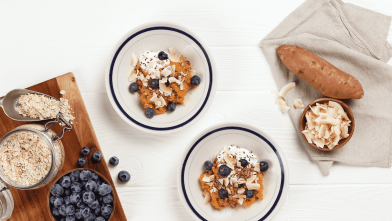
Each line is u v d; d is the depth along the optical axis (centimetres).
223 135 78
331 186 82
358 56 80
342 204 82
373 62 80
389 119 80
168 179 82
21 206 77
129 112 79
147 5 82
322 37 82
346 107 78
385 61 81
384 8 82
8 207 76
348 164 82
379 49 81
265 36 82
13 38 83
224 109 82
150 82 78
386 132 81
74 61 82
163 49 81
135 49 79
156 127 79
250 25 82
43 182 72
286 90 82
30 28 83
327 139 79
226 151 78
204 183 78
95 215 74
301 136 81
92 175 74
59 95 78
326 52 81
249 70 82
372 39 81
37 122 78
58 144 76
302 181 82
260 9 82
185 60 80
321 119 78
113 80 78
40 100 77
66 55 82
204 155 79
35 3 82
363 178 82
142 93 79
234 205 78
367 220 82
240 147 79
